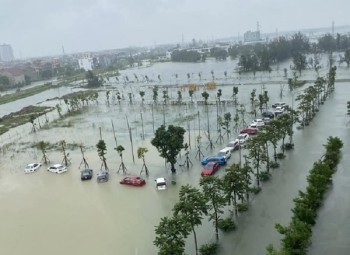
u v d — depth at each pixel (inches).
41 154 2625.5
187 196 1213.7
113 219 1541.6
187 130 2839.6
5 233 1517.0
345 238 1225.4
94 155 2470.5
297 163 1909.4
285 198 1549.0
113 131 3053.6
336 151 1849.2
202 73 7091.5
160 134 1934.1
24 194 1920.5
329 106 3090.6
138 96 4968.0
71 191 1897.1
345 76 4662.9
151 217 1524.4
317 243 1210.0
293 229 1106.1
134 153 2409.0
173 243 1077.8
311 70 5703.7
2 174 2292.1
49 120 3850.9
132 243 1343.5
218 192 1382.9
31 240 1441.9
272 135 1862.7
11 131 3533.5
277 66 6515.8
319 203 1440.7
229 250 1230.3
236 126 2711.6
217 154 2127.2
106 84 6855.3
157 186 1787.6
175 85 5659.5
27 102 5871.1
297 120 2448.3
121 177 2016.5
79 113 4082.2
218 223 1369.3
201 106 3757.4
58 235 1459.2
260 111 3228.3
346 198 1489.9
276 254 973.8
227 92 4475.9
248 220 1408.7
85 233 1453.0
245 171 1482.5
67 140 2938.0
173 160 1958.7
